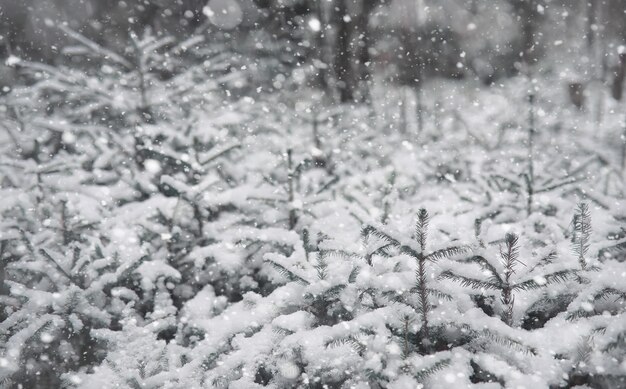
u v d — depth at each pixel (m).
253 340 2.39
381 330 2.18
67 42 11.18
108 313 2.93
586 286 2.30
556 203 3.68
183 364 2.46
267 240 3.30
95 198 4.36
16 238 3.34
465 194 4.44
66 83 6.22
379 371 2.02
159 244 3.76
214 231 3.77
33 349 2.71
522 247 2.85
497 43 14.02
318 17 10.67
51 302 2.77
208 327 2.54
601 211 3.30
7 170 4.57
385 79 11.19
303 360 2.25
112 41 11.23
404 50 10.44
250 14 12.69
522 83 10.31
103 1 12.24
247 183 4.94
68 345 2.77
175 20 12.75
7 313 2.95
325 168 5.88
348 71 10.23
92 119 6.51
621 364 1.88
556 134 7.54
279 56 11.45
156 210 3.90
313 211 4.07
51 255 3.06
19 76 8.68
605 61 10.64
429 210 3.89
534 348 2.01
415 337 2.29
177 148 5.27
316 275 2.59
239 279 3.30
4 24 11.11
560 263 2.33
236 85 8.73
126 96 6.22
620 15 10.59
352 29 10.51
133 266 3.05
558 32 13.06
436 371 2.02
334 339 2.15
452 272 2.28
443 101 10.67
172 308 3.02
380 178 5.15
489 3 14.41
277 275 2.96
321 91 10.42
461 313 2.26
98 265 3.10
